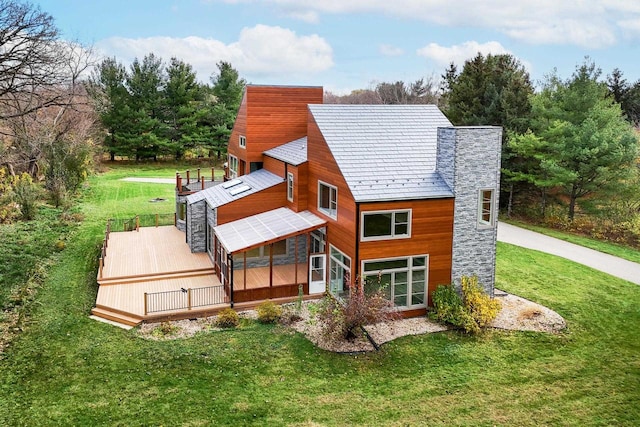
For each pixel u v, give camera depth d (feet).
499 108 139.03
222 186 95.66
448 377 53.26
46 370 52.01
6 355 54.65
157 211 130.52
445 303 66.74
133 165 224.33
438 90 272.72
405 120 79.92
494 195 69.72
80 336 59.72
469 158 67.46
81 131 167.32
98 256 89.30
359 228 63.93
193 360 54.75
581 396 50.24
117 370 52.37
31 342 57.77
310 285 73.15
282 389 49.98
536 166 128.36
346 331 60.03
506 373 54.34
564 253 100.07
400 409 47.37
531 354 58.65
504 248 102.83
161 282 77.36
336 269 71.51
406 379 52.70
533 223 127.75
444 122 81.10
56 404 46.32
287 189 86.07
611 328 66.13
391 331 63.41
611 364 56.70
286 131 102.53
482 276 71.36
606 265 92.48
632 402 49.21
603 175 113.80
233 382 50.85
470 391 50.72
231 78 247.09
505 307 71.67
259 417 45.44
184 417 44.98
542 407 48.21
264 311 64.59
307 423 44.83
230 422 44.57
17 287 72.84
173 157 245.86
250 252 81.15
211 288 74.23
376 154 71.36
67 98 129.18
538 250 101.86
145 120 220.23
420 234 66.95
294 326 63.62
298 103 102.37
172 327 62.08
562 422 45.96
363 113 79.25
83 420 44.11
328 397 48.93
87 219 118.93
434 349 59.21
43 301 69.36
